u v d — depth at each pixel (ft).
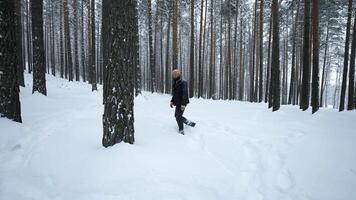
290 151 23.61
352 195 16.47
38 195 14.96
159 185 15.70
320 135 28.02
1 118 24.29
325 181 18.15
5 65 24.22
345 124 33.91
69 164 18.08
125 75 19.57
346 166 20.04
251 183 17.97
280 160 21.89
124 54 19.40
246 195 16.33
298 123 35.12
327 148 23.65
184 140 24.67
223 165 20.27
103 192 14.88
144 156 18.67
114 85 19.45
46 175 16.98
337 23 91.56
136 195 14.61
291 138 27.81
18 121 25.35
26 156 19.72
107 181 15.96
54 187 15.72
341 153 22.40
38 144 21.58
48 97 43.98
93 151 19.44
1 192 15.03
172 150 21.34
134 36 19.85
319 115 40.14
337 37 110.22
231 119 38.88
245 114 44.21
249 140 27.22
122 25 19.02
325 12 81.92
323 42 96.63
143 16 114.62
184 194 15.11
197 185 16.46
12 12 24.04
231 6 94.63
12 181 16.22
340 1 72.95
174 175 17.17
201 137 26.96
